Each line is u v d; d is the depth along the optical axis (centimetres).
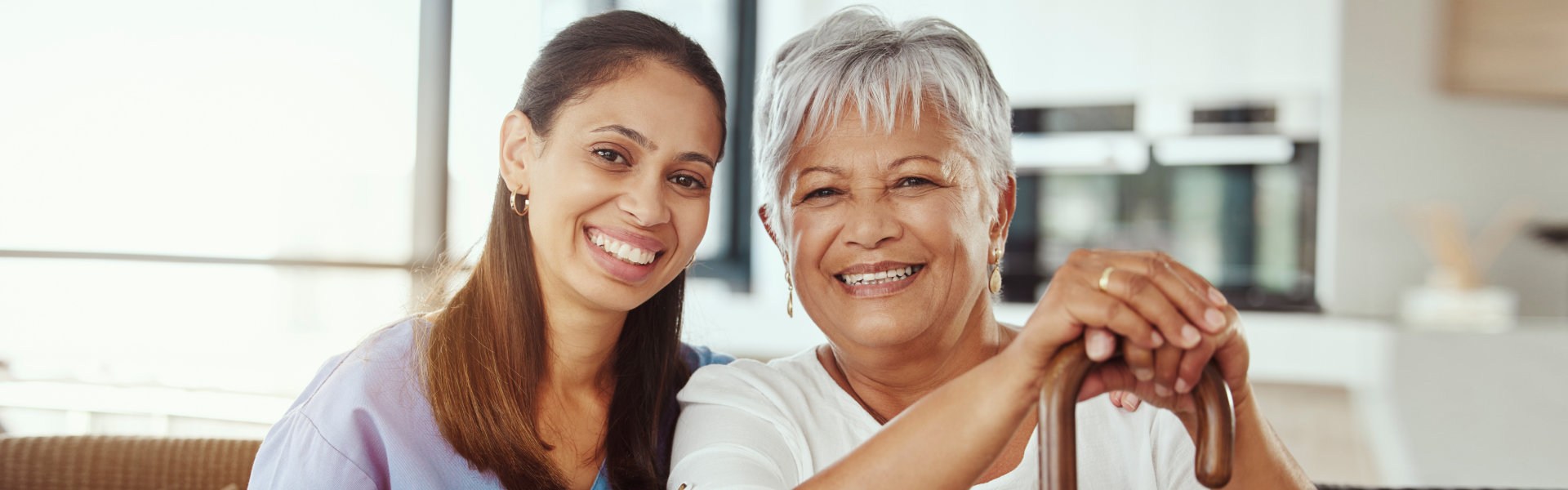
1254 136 436
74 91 306
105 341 300
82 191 307
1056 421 62
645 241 108
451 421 108
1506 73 439
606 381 124
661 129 107
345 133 331
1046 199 456
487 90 379
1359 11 439
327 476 104
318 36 327
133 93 312
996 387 70
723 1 482
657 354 124
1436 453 229
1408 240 440
